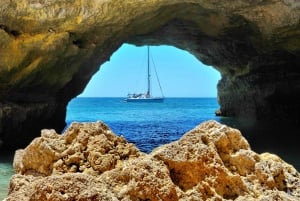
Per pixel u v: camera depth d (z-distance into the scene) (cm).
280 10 1802
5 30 1469
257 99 3059
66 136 395
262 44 2298
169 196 292
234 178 331
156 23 2161
